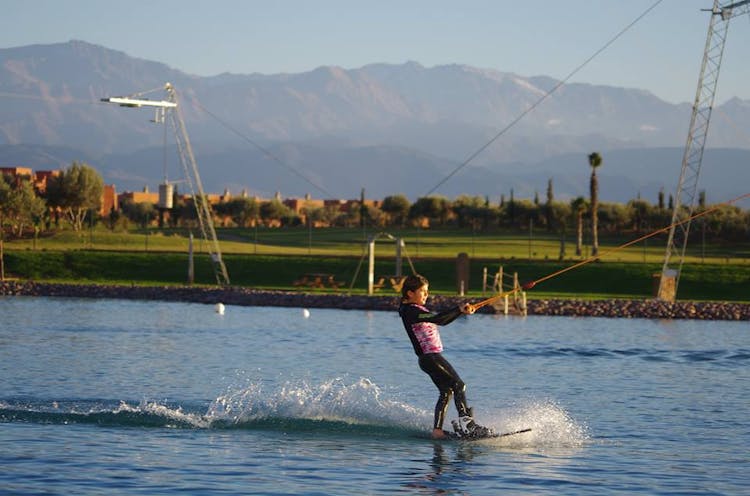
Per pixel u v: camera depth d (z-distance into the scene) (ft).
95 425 117.70
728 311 466.70
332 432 117.08
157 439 109.81
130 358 213.87
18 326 317.22
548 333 341.41
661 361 238.07
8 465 93.71
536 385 179.42
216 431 115.85
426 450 108.06
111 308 446.60
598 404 152.97
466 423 115.14
